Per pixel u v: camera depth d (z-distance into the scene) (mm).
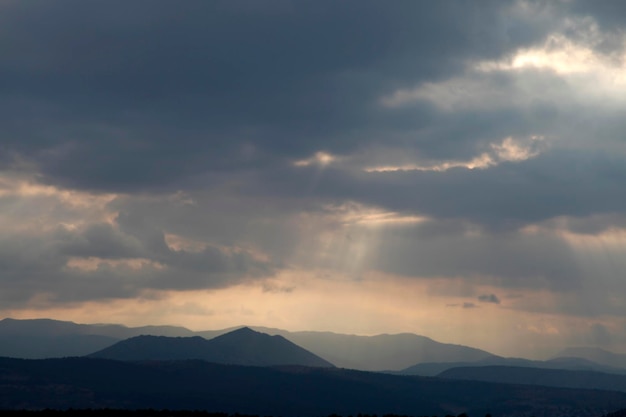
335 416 154500
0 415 137625
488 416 140500
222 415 150250
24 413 141750
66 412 145125
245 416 151000
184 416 145750
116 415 142875
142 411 149375
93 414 143000
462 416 147250
